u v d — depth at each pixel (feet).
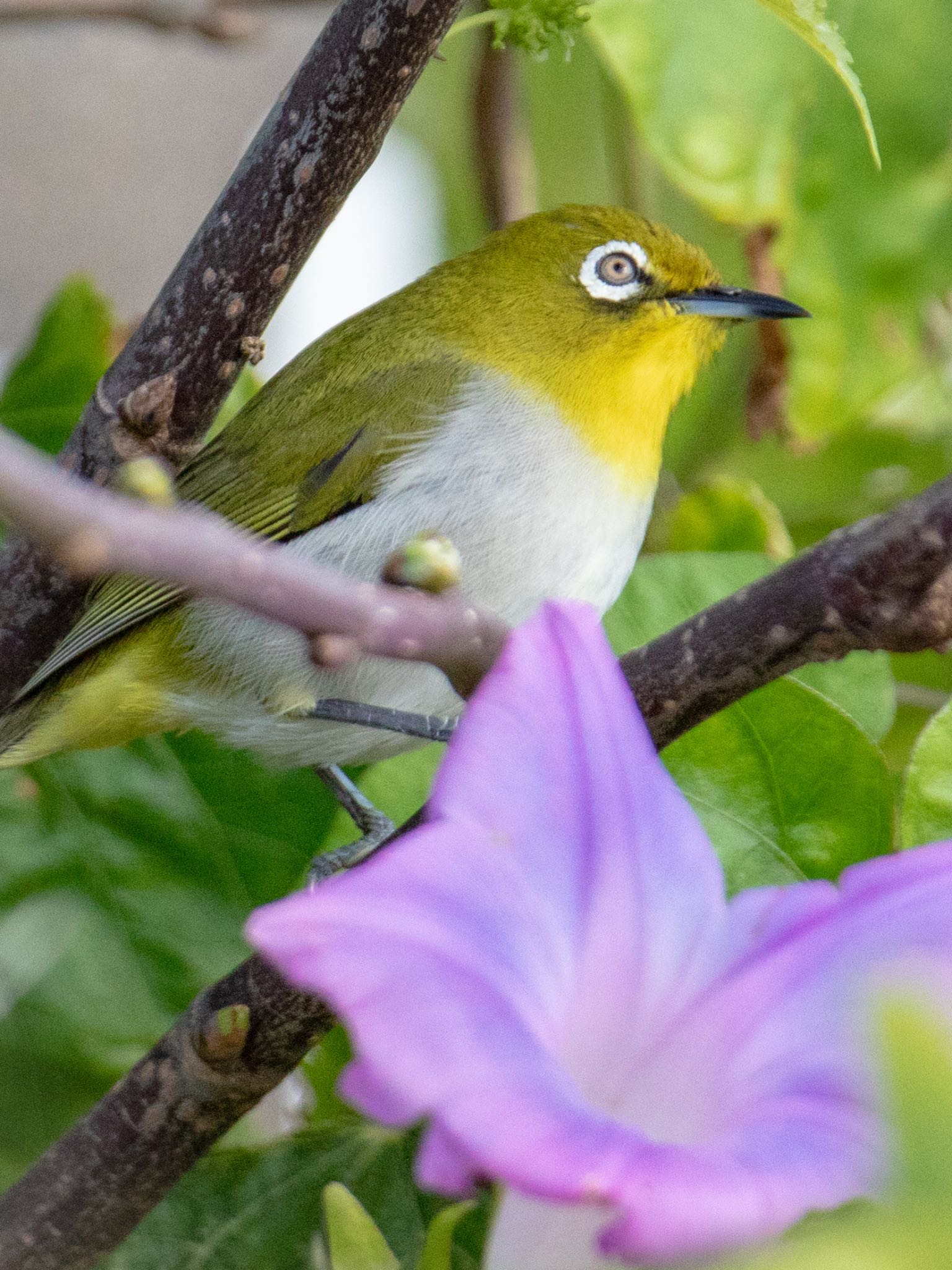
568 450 5.74
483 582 5.73
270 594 3.32
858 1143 3.00
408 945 3.04
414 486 5.74
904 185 5.74
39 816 5.68
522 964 3.34
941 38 5.74
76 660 5.73
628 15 5.71
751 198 5.73
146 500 3.29
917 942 3.63
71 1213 5.53
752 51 5.72
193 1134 5.53
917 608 4.84
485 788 3.54
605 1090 3.69
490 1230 3.77
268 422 5.76
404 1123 2.85
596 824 3.74
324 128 5.57
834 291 5.74
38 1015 5.65
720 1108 3.55
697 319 5.75
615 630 5.63
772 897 3.95
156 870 5.68
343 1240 4.60
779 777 5.54
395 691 5.72
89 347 5.71
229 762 5.71
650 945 3.79
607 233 5.75
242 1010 5.52
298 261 5.58
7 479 2.82
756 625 5.09
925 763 5.51
